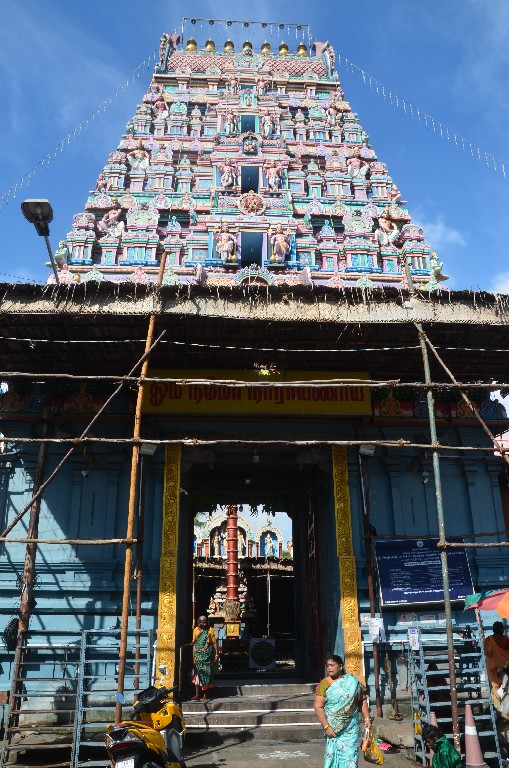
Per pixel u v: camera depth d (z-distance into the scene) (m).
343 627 11.81
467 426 13.58
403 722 10.39
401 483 13.25
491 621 12.32
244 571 27.19
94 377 8.93
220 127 19.19
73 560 12.18
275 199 17.67
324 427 13.04
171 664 11.20
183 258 16.56
